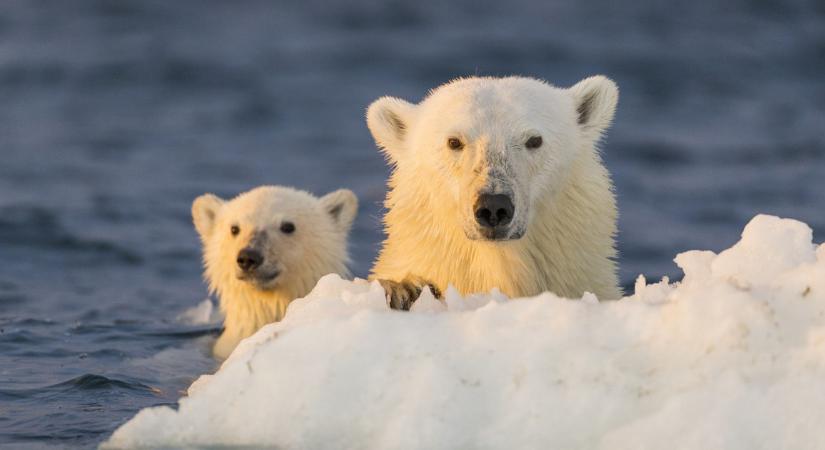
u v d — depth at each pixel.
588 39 43.47
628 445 6.13
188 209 20.98
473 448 6.38
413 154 9.18
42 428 8.55
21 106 32.59
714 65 39.03
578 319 6.57
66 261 17.17
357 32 45.41
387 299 8.40
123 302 15.06
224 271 14.05
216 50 41.50
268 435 6.76
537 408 6.37
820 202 20.73
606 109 9.39
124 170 24.62
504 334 6.64
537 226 8.88
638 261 16.72
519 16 48.62
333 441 6.63
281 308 13.94
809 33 44.97
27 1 51.16
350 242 18.08
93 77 36.84
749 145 26.88
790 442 5.95
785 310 6.25
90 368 11.13
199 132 29.47
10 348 11.95
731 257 7.01
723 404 6.07
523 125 8.54
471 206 8.11
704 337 6.27
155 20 47.28
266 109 32.53
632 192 22.08
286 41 43.53
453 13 49.44
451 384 6.52
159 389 10.27
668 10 49.56
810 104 32.91
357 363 6.74
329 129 29.98
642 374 6.29
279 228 13.84
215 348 13.02
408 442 6.43
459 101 8.80
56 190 22.22
